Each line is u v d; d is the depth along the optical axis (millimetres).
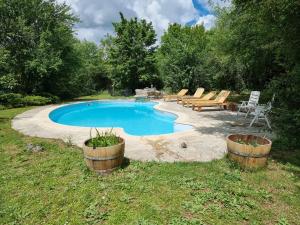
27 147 6125
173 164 4938
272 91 7086
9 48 17578
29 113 12398
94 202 3604
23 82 18469
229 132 7613
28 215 3344
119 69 25141
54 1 19078
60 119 13219
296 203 3574
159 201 3615
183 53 20547
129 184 4109
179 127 9094
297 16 5312
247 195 3781
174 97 17156
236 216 3273
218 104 12461
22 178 4422
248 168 4617
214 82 20641
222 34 13453
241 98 16750
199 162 5035
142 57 25656
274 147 5957
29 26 17797
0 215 3348
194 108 12727
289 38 5863
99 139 4914
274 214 3332
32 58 17656
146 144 6309
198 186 3998
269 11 5520
